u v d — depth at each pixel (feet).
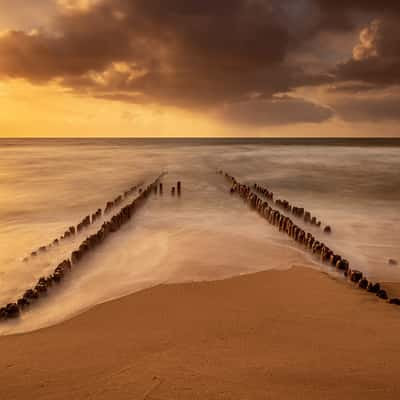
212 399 11.69
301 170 108.27
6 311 20.65
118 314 20.45
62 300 23.12
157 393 12.15
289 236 38.40
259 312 20.10
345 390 12.26
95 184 80.74
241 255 31.42
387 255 32.99
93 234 36.88
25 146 337.52
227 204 57.36
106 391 12.44
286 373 13.43
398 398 11.83
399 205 56.59
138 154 193.36
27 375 13.97
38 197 64.18
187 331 17.80
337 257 29.17
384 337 16.87
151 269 28.12
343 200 61.36
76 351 16.02
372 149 245.45
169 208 54.13
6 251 33.47
